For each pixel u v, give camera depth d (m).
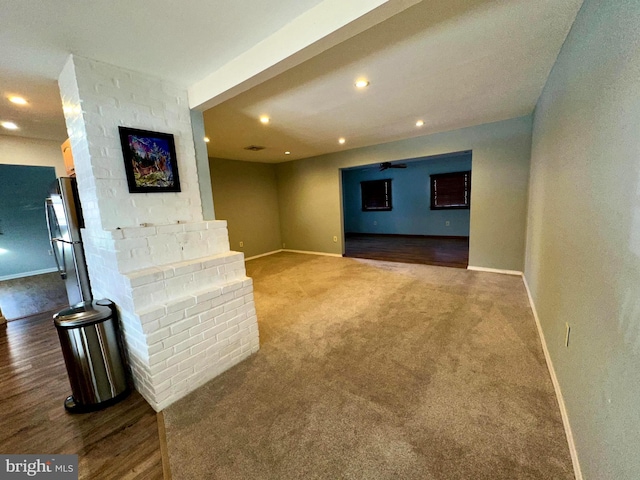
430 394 1.76
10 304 3.97
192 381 1.91
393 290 3.74
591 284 1.23
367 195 9.02
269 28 1.57
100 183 1.82
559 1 1.43
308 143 4.66
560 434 1.43
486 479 1.22
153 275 1.76
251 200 6.33
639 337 0.79
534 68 2.18
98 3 1.28
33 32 1.46
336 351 2.31
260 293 3.89
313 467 1.32
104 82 1.82
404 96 2.69
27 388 2.05
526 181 3.85
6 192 5.38
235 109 2.83
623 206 0.94
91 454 1.45
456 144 4.28
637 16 0.87
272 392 1.85
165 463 1.38
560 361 1.69
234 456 1.39
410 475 1.25
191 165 2.29
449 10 1.48
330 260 5.82
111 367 1.81
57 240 2.82
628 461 0.82
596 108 1.23
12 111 2.50
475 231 4.38
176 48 1.71
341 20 1.34
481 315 2.83
